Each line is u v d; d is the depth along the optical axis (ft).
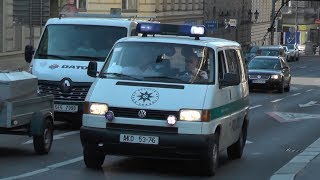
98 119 42.93
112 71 45.62
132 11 195.21
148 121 42.16
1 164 46.37
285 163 51.31
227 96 47.09
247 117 55.11
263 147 60.44
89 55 67.21
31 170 44.29
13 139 59.36
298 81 180.96
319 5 534.37
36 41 148.87
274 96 125.70
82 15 76.64
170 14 216.33
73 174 43.29
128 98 43.01
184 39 47.19
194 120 41.98
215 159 44.27
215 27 225.76
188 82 44.24
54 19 70.69
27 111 49.47
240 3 314.55
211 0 262.88
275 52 227.40
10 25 141.18
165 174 44.39
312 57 396.57
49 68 65.87
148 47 46.70
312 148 59.57
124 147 42.45
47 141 51.49
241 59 54.44
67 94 64.64
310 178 42.60
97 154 44.45
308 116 89.71
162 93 43.09
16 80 48.11
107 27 68.90
